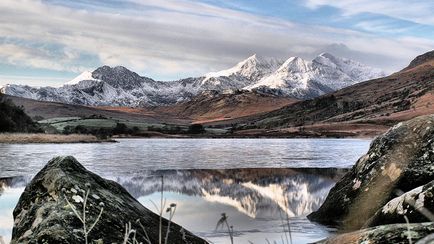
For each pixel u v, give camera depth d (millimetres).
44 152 46188
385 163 11914
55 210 6629
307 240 10906
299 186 22375
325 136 149125
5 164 32531
